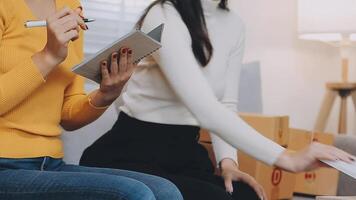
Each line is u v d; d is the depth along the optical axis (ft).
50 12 4.66
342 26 8.86
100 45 8.03
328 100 9.61
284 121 6.83
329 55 10.46
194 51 5.31
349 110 10.50
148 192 3.83
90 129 6.53
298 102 10.32
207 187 4.78
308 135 7.35
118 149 5.30
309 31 9.13
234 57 6.11
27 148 4.25
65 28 4.07
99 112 4.84
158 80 5.36
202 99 4.80
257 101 8.30
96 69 4.36
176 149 5.28
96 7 7.97
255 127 6.63
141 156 5.16
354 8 8.83
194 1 5.39
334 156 4.19
